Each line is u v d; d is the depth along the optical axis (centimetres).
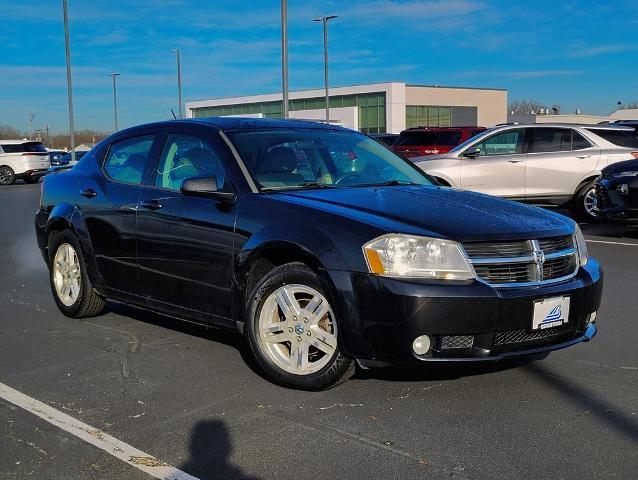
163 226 500
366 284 385
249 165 475
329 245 399
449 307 374
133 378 458
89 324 596
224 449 352
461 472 325
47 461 341
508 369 465
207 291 473
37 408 409
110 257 554
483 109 7094
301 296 425
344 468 330
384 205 429
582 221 1280
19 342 545
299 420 386
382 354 385
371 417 388
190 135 518
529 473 323
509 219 418
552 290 397
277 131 526
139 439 365
